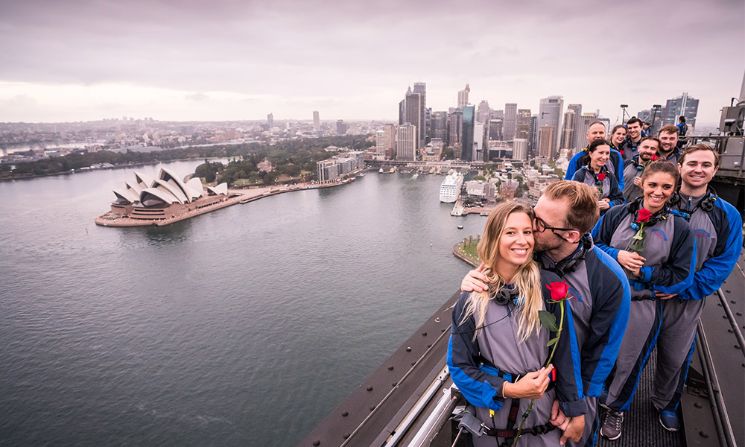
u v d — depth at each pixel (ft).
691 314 11.23
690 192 11.78
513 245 7.20
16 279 199.62
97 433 105.19
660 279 10.52
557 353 7.70
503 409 7.82
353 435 21.91
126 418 109.70
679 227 10.57
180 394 118.42
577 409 7.59
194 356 136.05
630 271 10.94
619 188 16.66
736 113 21.84
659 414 12.28
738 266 19.20
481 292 7.75
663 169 10.29
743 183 19.42
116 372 128.47
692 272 10.32
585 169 16.52
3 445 102.32
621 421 11.59
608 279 8.12
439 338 29.22
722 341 13.55
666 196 10.44
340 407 25.25
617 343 8.14
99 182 515.09
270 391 119.14
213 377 125.49
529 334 7.36
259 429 105.40
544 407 7.84
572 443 8.34
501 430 7.84
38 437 104.37
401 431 13.39
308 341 143.74
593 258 8.36
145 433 104.63
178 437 103.09
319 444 22.54
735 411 10.57
